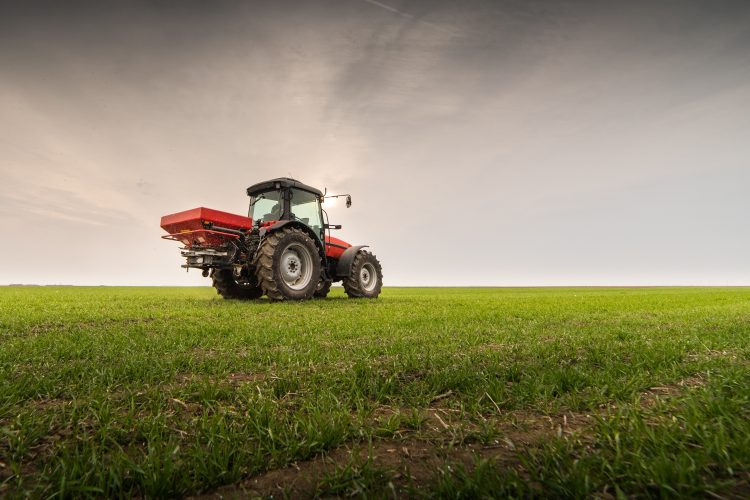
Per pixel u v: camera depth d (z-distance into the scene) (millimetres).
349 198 9070
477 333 3492
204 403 1542
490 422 1358
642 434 1157
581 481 909
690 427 1169
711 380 1822
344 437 1216
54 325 3871
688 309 6664
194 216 7031
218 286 8789
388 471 1015
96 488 904
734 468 998
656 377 1909
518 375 1990
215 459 1030
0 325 3754
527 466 1019
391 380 1801
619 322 4480
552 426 1351
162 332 3381
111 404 1474
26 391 1609
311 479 1009
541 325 4148
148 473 959
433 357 2367
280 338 3125
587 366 2234
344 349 2709
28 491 890
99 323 4086
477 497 884
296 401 1592
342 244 10094
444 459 1105
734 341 2971
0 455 1095
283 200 8109
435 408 1561
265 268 7254
